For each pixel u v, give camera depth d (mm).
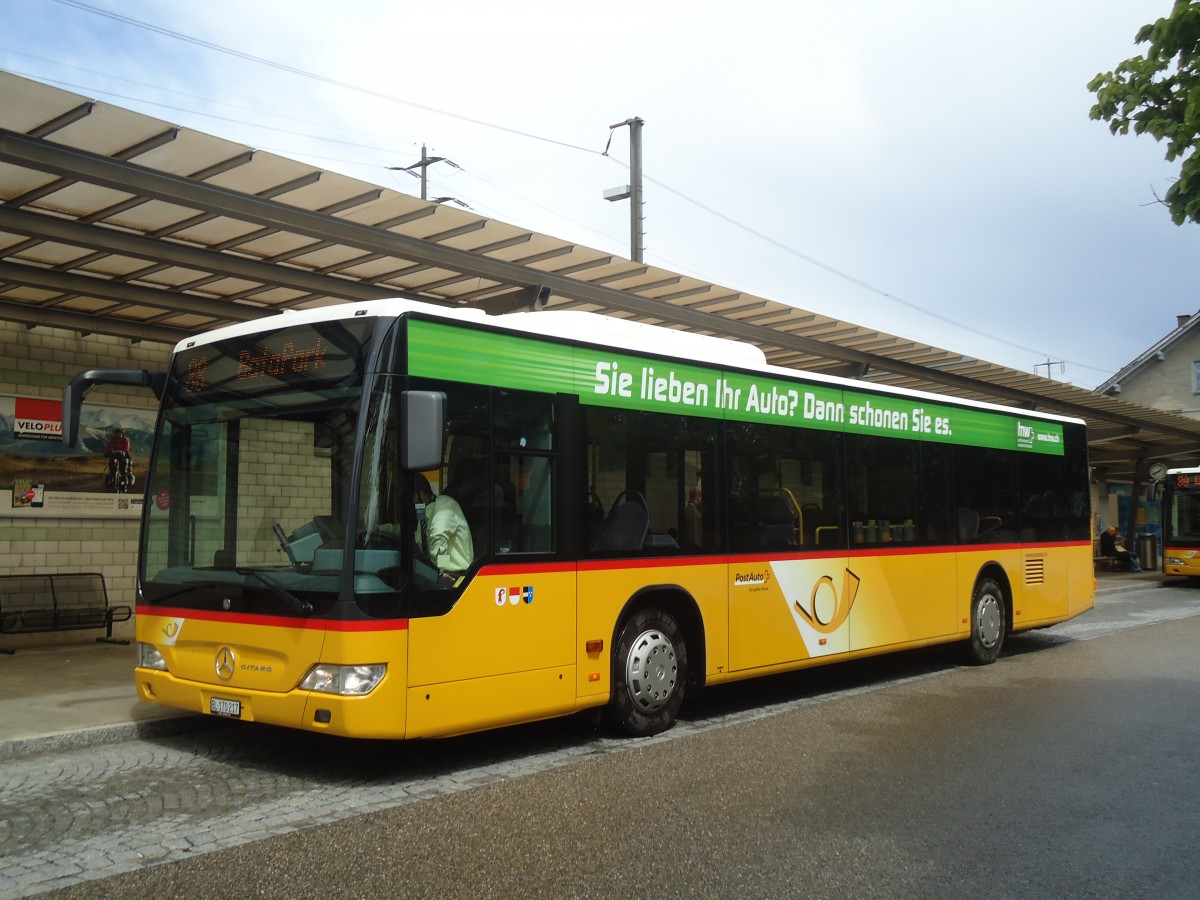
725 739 7934
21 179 8062
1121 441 28562
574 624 7367
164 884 4699
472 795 6266
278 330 6934
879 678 11266
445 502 6629
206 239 9594
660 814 5863
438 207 8969
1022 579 12898
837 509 10062
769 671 9094
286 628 6355
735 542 8828
